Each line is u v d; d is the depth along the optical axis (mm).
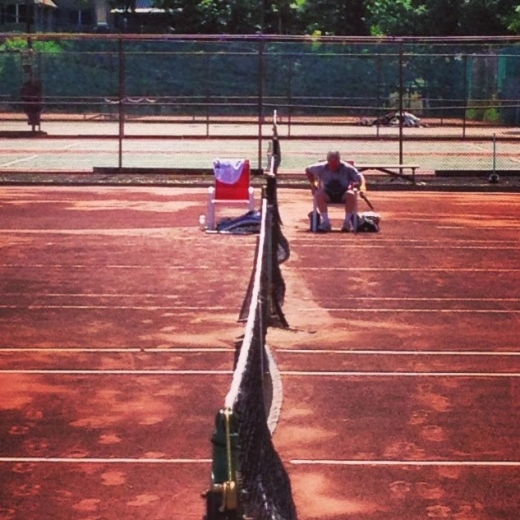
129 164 32375
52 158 34594
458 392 9891
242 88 49562
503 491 7512
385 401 9562
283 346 11461
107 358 10945
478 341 11852
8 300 13781
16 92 50062
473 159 35438
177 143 40094
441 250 18234
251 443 5020
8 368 10547
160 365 10688
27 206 23844
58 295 14109
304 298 14023
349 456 8156
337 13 63781
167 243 18516
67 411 9188
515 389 10023
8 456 8078
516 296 14422
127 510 7070
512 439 8609
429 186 27891
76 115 49812
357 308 13453
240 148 37938
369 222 20078
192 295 14125
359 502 7277
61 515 6984
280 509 5773
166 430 8695
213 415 9086
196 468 7836
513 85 47188
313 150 37344
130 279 15234
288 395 9695
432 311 13375
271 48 50094
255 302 8062
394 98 45125
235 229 19812
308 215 21781
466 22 59000
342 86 48938
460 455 8219
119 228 20391
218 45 50188
